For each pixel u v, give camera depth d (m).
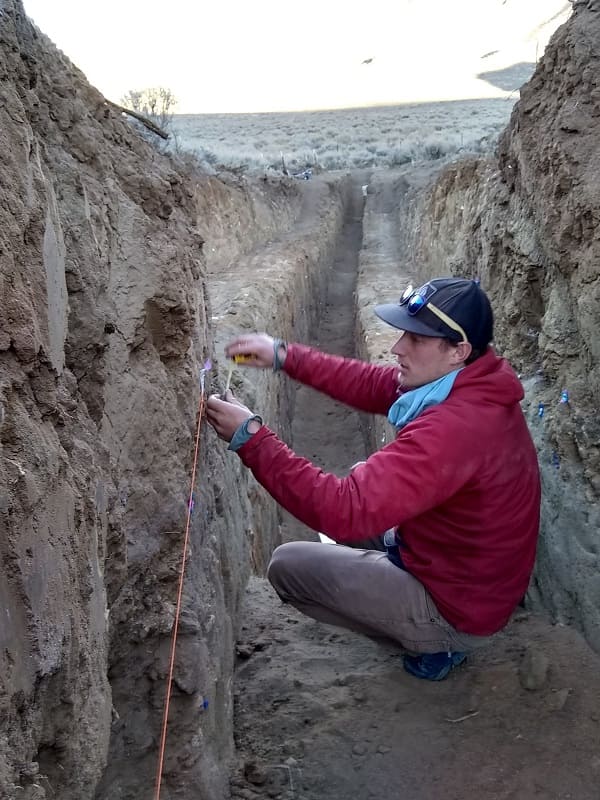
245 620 3.67
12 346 1.36
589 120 3.17
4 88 1.58
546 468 3.24
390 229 20.95
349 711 2.88
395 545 3.01
